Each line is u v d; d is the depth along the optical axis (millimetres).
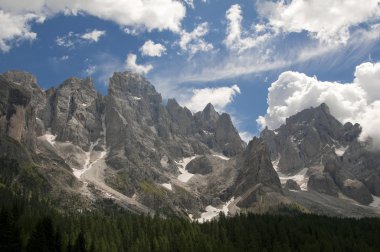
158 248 195625
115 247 183375
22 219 179250
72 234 181875
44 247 143500
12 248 138875
